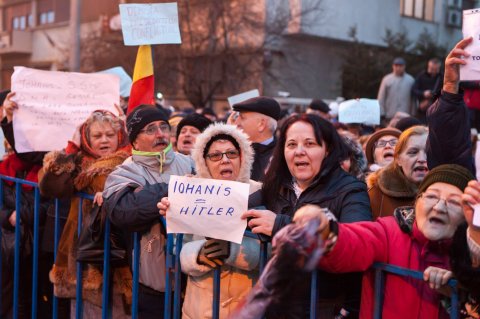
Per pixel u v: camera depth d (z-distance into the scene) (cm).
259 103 437
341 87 2420
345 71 2377
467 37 222
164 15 416
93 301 346
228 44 2380
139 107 346
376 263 226
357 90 2333
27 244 419
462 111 255
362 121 695
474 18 221
